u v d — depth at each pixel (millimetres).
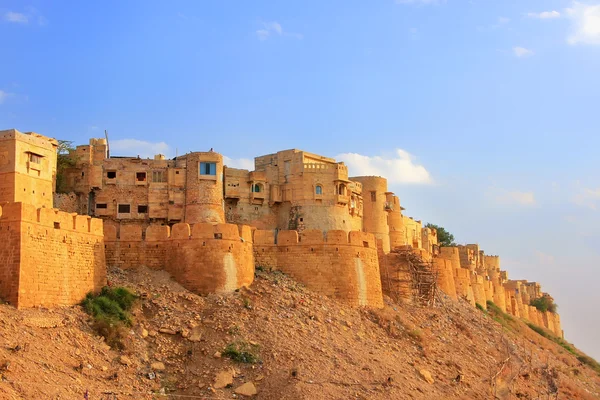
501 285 120312
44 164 63125
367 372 49031
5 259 43906
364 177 87812
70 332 43656
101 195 69562
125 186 70250
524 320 120312
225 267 55250
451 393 52156
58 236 47438
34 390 36062
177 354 46344
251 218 76250
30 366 38000
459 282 93375
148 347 46500
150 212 70125
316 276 61625
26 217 44688
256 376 44969
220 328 49250
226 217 74938
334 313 58094
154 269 56125
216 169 71750
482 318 84438
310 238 62438
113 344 45000
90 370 41250
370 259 64875
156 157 76562
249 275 57625
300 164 77500
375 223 86812
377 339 57531
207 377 44344
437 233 129375
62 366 39906
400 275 74000
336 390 45000
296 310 55281
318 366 47344
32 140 61562
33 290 44500
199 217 70312
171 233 56344
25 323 41906
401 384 48969
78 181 69375
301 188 77188
